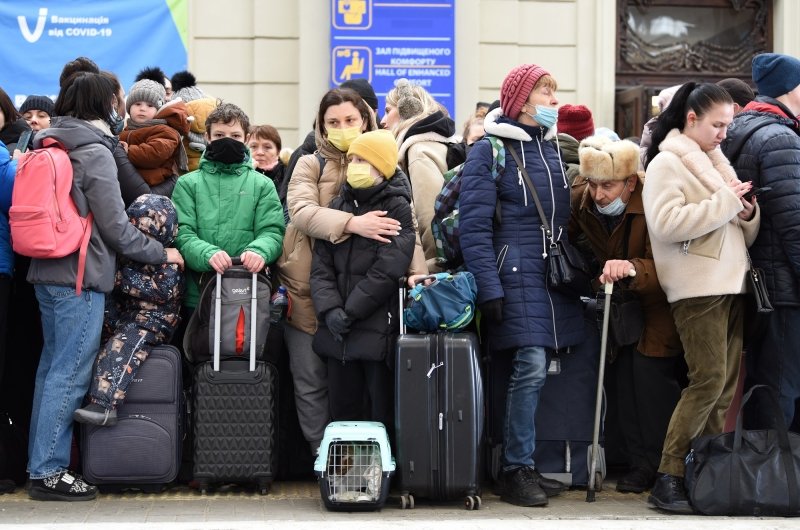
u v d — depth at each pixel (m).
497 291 7.03
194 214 7.54
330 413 7.51
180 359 7.28
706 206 6.90
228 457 7.27
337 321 7.14
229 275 7.31
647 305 7.50
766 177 7.20
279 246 7.55
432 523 6.33
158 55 13.64
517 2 14.03
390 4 13.56
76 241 7.04
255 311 7.28
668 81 14.67
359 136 7.28
